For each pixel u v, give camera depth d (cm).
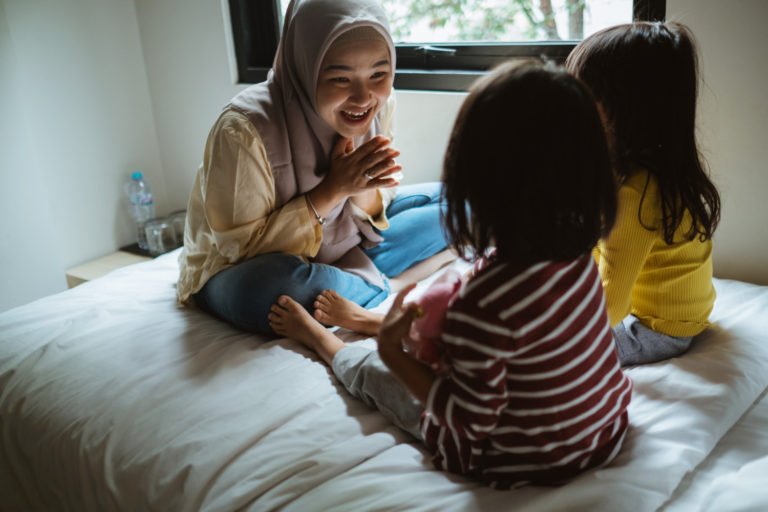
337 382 130
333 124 155
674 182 115
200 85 253
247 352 140
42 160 237
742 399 116
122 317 160
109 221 261
